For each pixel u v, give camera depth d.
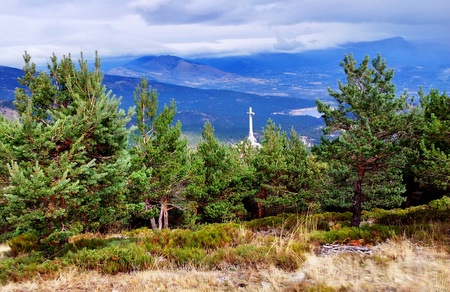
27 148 8.50
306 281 6.76
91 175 9.12
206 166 24.38
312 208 23.16
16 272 7.86
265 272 7.49
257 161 25.70
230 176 24.08
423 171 11.01
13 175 7.73
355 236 9.66
